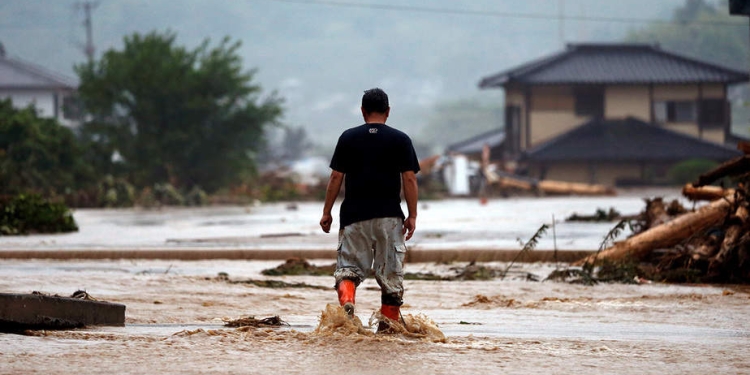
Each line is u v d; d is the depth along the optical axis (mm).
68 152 143875
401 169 23359
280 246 57562
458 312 31375
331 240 63281
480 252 51844
